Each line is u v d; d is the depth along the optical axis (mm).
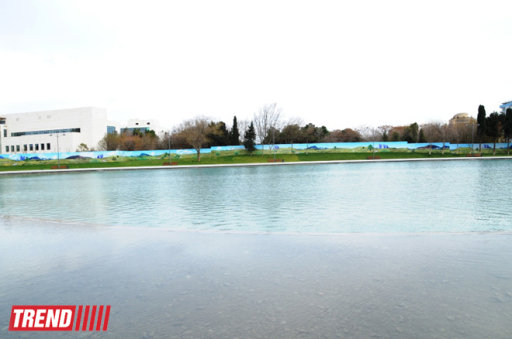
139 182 25938
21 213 12875
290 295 3996
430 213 10711
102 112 83375
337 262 5062
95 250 6078
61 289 4414
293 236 6625
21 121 85438
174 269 4988
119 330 3371
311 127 75312
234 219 10438
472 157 51406
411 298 3844
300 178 24938
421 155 57656
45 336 3381
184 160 59094
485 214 10422
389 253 5422
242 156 60781
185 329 3328
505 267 4711
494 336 3086
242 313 3602
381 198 14078
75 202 15586
